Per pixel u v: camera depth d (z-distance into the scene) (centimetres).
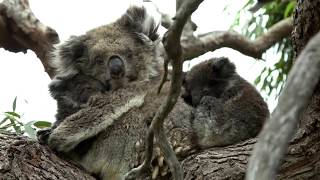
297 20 395
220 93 588
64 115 556
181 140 487
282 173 388
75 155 484
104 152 490
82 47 596
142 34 602
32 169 399
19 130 486
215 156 424
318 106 390
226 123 517
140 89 525
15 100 516
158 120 332
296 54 412
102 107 495
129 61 577
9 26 743
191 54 770
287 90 139
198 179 413
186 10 286
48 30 735
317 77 142
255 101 564
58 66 595
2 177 379
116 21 635
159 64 591
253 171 135
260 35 855
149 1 711
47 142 467
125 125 495
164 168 443
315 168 387
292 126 135
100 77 578
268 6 903
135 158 488
